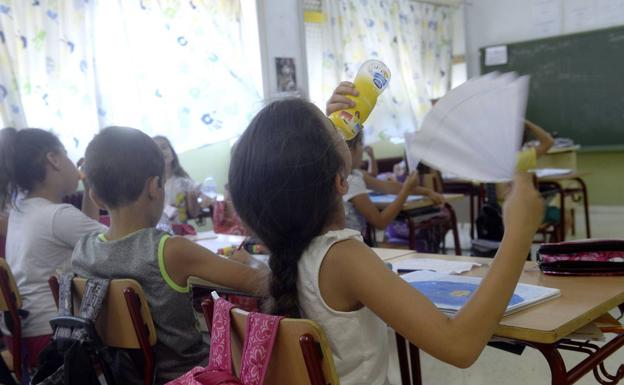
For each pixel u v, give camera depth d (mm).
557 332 1040
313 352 843
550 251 1485
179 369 1424
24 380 1797
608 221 5770
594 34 5891
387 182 3459
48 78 3480
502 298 882
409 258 1841
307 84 4938
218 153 4512
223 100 4277
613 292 1261
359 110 1279
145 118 3916
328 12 5258
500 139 939
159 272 1388
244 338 927
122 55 3811
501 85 957
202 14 4195
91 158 1452
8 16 3311
